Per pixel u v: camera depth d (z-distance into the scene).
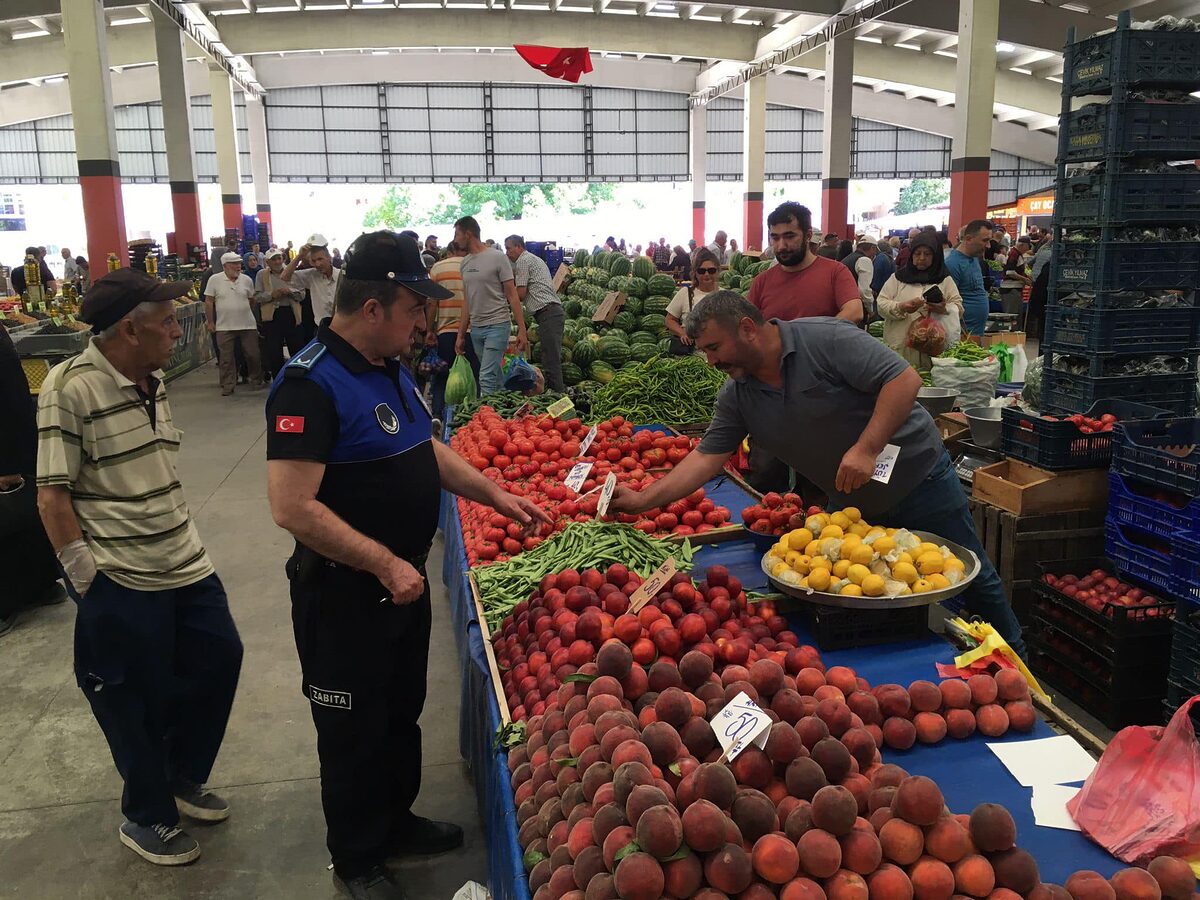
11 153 28.41
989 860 1.39
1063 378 4.07
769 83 29.88
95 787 3.21
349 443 2.16
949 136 30.38
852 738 1.70
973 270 6.55
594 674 1.94
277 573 5.20
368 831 2.51
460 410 5.91
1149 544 3.32
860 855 1.37
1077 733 2.02
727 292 2.62
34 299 8.87
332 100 28.09
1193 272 3.82
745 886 1.35
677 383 5.79
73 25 13.30
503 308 6.95
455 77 28.03
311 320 10.90
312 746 3.45
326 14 22.25
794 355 2.61
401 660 2.53
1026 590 3.83
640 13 22.83
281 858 2.83
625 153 29.69
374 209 40.91
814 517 2.63
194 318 13.27
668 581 2.28
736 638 2.12
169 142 18.84
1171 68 3.53
